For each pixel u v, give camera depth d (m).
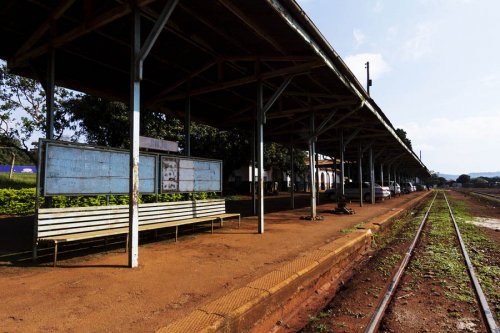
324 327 4.02
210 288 4.22
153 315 3.36
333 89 10.82
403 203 22.70
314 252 6.36
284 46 7.81
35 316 3.29
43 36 7.11
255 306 3.76
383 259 7.47
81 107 19.48
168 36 7.67
